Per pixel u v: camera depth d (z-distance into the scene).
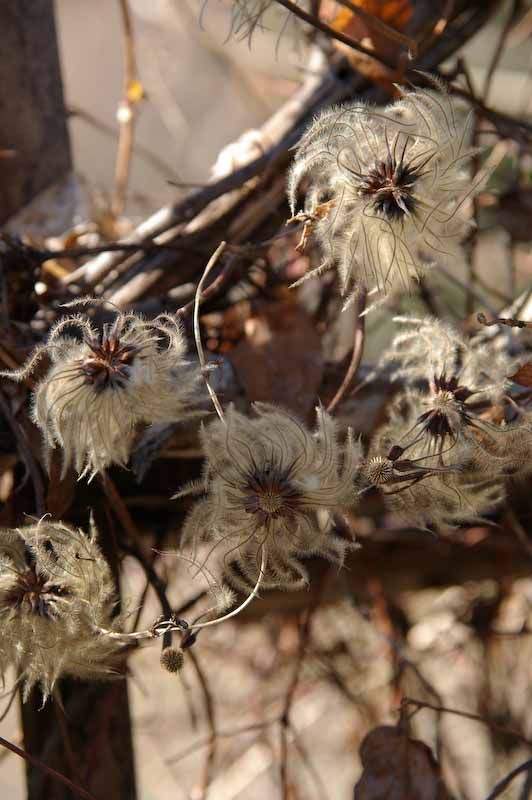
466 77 0.80
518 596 1.14
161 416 0.64
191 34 1.52
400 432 0.67
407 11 0.76
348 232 0.64
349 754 1.41
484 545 0.92
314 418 0.76
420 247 0.65
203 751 1.47
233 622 1.19
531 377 0.66
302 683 1.31
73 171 0.93
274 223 0.79
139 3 1.81
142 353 0.64
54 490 0.69
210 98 2.14
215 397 0.64
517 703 1.21
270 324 0.78
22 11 0.89
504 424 0.66
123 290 0.79
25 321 0.77
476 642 1.19
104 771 0.83
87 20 2.67
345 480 0.64
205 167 2.20
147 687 1.48
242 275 0.79
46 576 0.65
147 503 0.83
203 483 0.64
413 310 0.91
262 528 0.64
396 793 0.73
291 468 0.63
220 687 1.45
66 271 0.84
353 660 1.18
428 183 0.64
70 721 0.82
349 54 0.77
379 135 0.64
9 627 0.65
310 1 0.79
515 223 0.91
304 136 0.65
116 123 2.56
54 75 0.91
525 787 0.78
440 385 0.66
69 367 0.64
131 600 0.69
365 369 0.77
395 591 0.97
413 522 0.67
